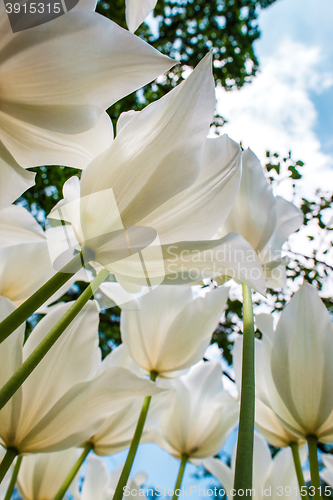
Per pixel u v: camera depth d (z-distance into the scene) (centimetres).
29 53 13
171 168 14
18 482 24
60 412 17
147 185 14
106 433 23
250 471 11
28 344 18
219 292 25
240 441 12
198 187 15
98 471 28
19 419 17
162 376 25
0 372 16
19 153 15
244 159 22
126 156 14
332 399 19
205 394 29
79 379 18
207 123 14
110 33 13
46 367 17
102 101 14
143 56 13
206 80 14
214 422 28
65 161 15
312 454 18
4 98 13
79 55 13
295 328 19
